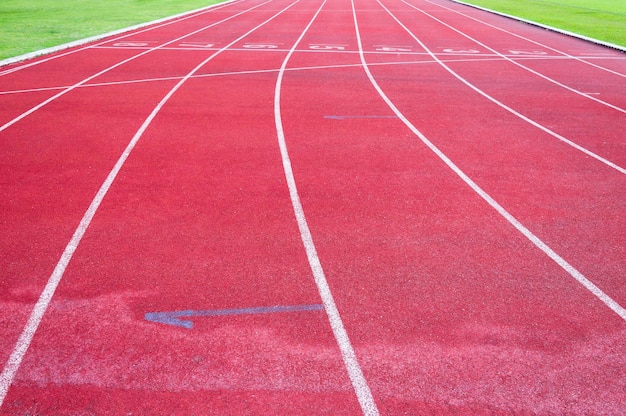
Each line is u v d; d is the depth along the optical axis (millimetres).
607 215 6031
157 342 3898
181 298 4387
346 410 3377
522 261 5059
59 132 8414
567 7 33188
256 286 4578
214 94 10984
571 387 3592
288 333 4031
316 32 20781
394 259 5039
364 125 9141
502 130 9070
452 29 22578
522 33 21906
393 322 4176
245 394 3471
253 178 6824
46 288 4473
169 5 30578
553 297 4527
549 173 7234
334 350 3875
